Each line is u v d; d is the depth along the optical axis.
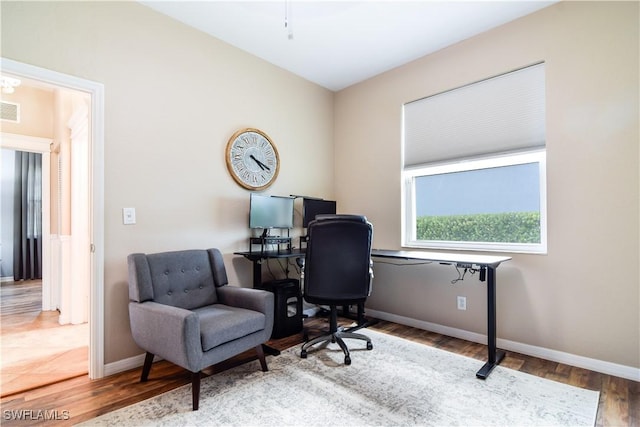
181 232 2.69
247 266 3.20
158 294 2.24
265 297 2.27
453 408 1.80
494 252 2.82
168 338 1.86
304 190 3.79
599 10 2.29
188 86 2.77
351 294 2.52
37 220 6.20
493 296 2.34
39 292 4.92
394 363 2.39
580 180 2.37
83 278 3.39
